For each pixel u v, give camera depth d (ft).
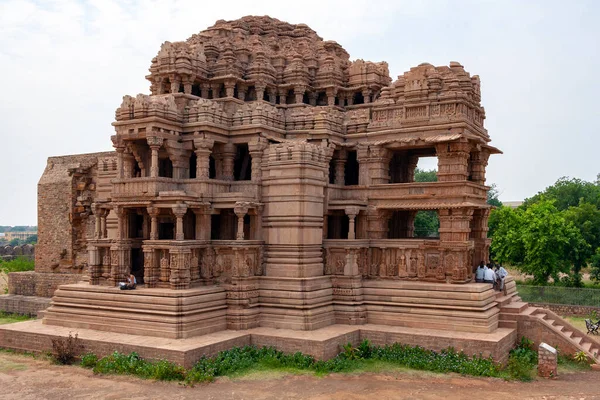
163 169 94.79
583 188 233.55
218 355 70.03
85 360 69.92
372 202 89.76
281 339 73.36
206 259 82.28
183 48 95.76
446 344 72.74
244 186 86.12
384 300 82.69
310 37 121.60
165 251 79.25
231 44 102.78
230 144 89.71
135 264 90.68
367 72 105.70
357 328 79.00
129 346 69.31
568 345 77.41
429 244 82.94
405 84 91.66
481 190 91.09
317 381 64.34
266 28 119.03
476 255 92.68
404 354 73.15
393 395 59.82
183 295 74.13
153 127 82.53
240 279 79.77
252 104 90.38
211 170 94.79
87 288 81.10
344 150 94.94
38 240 128.16
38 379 64.69
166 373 64.08
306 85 104.58
